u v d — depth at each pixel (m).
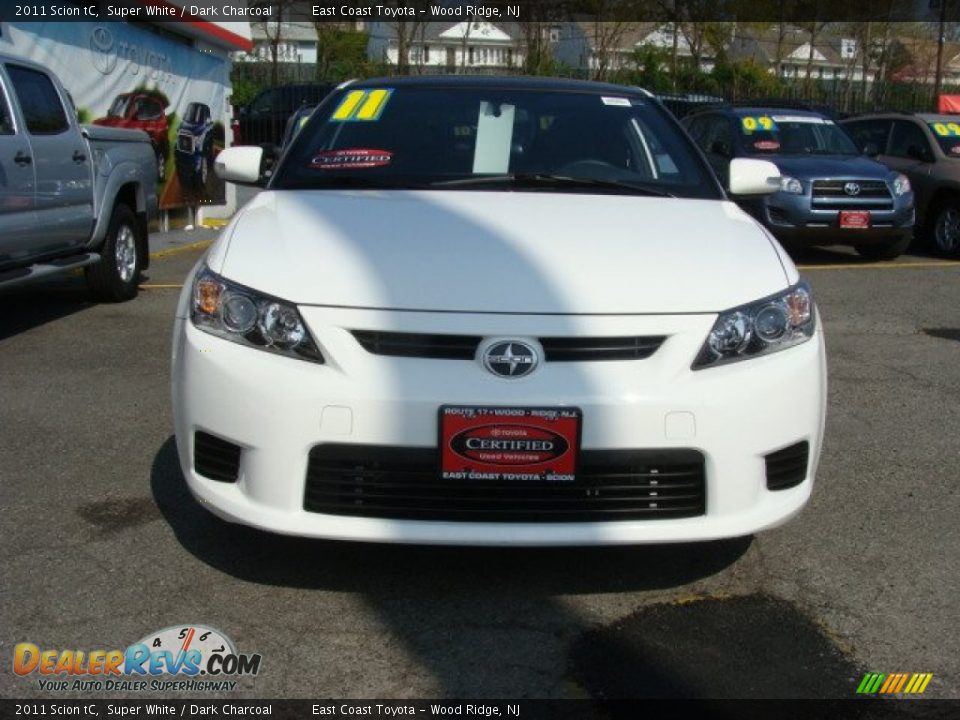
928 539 3.82
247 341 3.06
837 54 40.69
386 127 4.40
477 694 2.77
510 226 3.44
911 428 5.23
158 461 4.51
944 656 2.99
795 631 3.11
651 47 31.66
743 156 11.78
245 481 3.05
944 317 8.20
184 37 13.55
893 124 13.43
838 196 10.95
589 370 2.97
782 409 3.08
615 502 3.01
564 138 4.38
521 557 3.56
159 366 6.21
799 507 3.19
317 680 2.83
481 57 36.22
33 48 9.95
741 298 3.12
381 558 3.53
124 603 3.22
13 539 3.68
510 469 2.95
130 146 8.41
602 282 3.09
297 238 3.33
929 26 35.19
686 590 3.37
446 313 2.99
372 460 2.95
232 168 4.57
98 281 8.11
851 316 8.20
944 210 12.15
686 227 3.57
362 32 33.69
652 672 2.88
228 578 3.38
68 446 4.71
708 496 3.03
